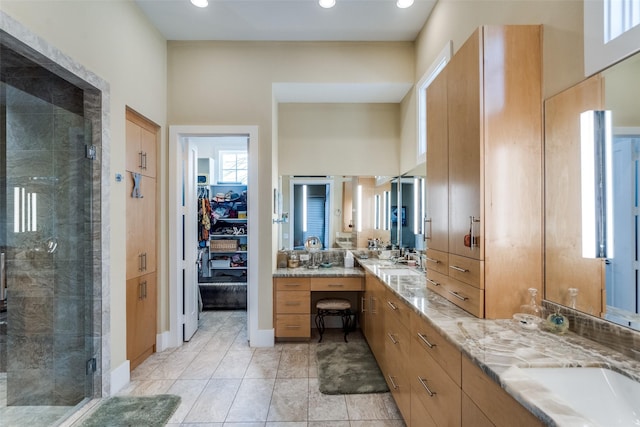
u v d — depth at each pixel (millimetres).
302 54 3250
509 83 1514
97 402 2197
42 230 2150
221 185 4902
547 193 1472
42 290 2145
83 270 2213
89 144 2201
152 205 3012
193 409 2137
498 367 998
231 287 4520
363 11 2770
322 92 3504
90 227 2205
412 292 2045
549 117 1459
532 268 1508
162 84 3123
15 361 2082
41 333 2133
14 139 2102
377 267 3105
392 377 2172
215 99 3223
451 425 1284
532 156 1513
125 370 2453
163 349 3111
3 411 2053
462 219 1671
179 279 3230
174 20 2893
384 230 3875
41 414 2068
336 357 2951
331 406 2176
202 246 4605
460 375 1211
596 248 1220
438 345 1413
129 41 2555
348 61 3256
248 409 2139
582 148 1277
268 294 3234
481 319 1484
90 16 2094
